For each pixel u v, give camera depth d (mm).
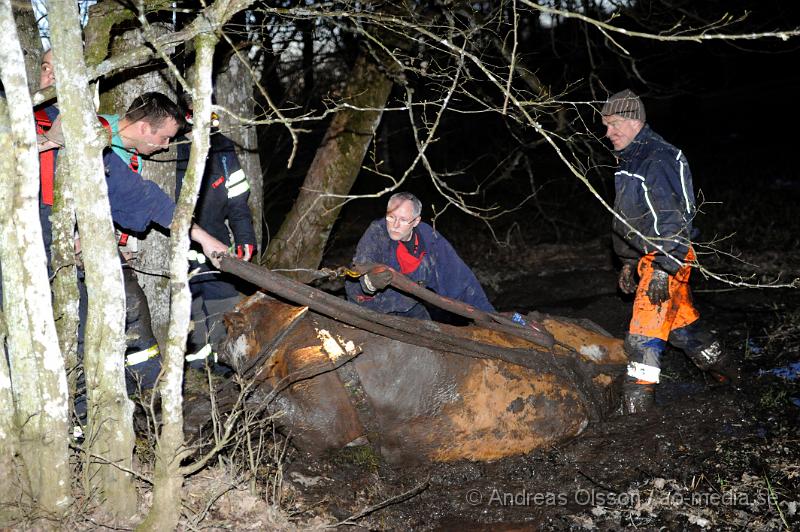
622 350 4152
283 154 9242
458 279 4051
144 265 4543
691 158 15273
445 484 3650
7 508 2814
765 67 20625
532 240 9398
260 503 3217
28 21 4004
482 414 3678
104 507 2939
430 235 3986
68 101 2607
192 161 2584
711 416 4109
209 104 2539
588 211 10633
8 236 2674
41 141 2988
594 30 7898
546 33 7602
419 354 3609
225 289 4648
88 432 2891
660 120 18234
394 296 4055
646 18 5637
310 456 3695
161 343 4680
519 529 3326
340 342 3557
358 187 13391
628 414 4102
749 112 18547
